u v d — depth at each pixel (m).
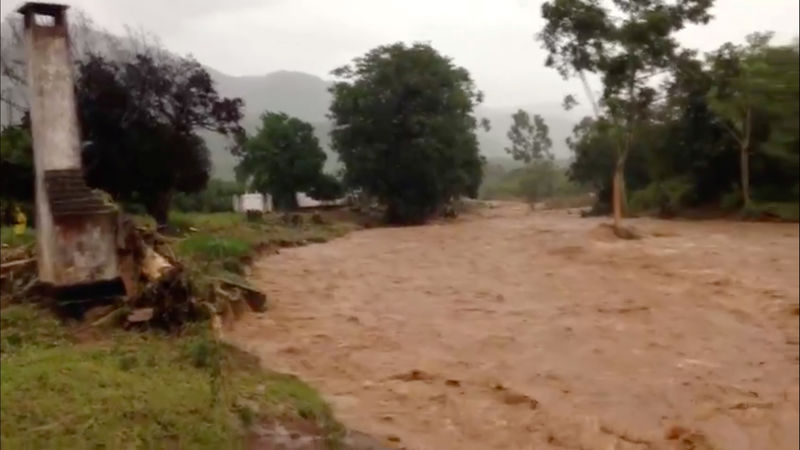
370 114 33.47
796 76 36.50
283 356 12.23
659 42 24.86
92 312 11.91
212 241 19.62
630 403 10.75
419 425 9.32
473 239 30.27
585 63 23.34
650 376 12.11
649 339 14.41
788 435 9.69
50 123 12.36
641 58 25.50
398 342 13.65
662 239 29.91
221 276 15.70
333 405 9.59
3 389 8.11
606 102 29.17
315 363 11.98
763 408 10.62
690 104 38.56
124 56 22.38
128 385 8.38
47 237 12.34
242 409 7.82
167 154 22.58
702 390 11.40
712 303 17.56
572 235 31.27
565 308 17.06
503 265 23.47
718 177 40.75
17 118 20.28
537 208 55.59
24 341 10.62
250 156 28.92
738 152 39.50
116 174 22.25
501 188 64.44
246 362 10.64
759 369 12.56
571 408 10.42
